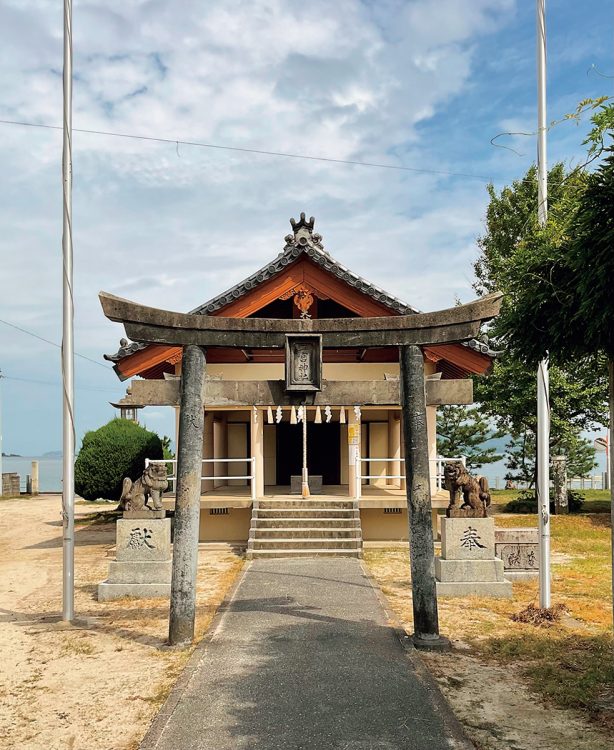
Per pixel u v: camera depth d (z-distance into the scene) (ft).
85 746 18.69
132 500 38.01
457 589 36.58
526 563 41.32
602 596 36.37
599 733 18.97
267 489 66.39
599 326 18.43
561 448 83.30
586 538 58.95
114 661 25.76
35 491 119.14
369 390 28.63
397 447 66.49
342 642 27.53
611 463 21.27
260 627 29.91
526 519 69.92
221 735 18.81
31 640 28.89
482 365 55.26
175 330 28.22
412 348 28.35
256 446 56.75
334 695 21.68
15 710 21.24
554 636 28.50
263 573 43.06
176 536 27.66
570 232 20.06
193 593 27.66
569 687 22.26
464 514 37.93
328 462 71.20
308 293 56.80
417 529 27.45
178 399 28.89
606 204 17.92
